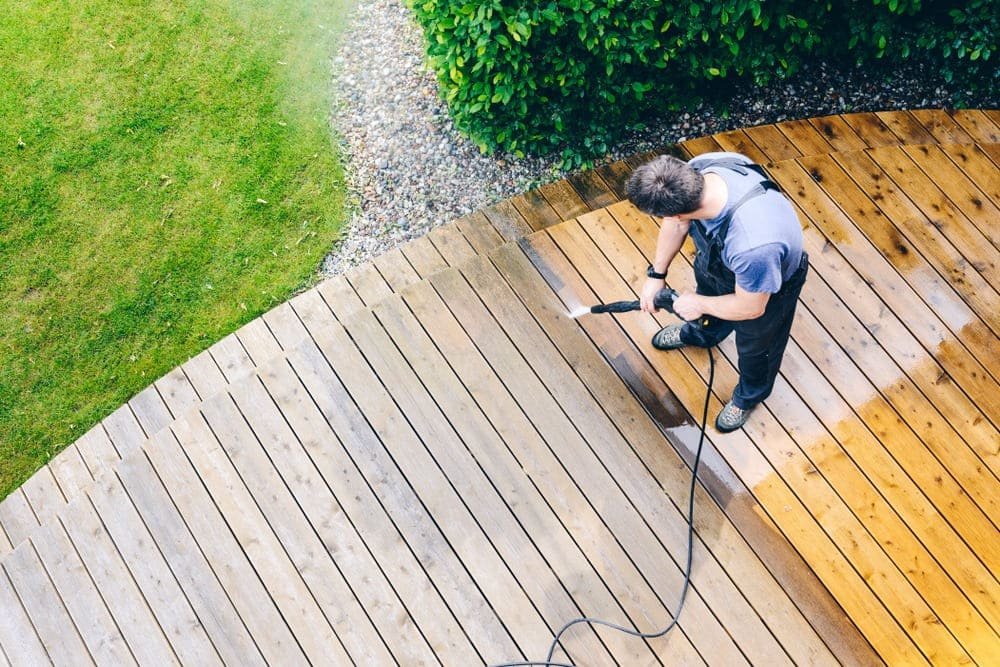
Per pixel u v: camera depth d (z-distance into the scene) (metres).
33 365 4.54
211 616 3.30
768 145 4.36
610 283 3.84
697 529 3.32
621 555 3.29
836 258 3.83
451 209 4.74
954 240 3.86
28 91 5.20
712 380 3.52
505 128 4.55
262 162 4.97
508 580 3.27
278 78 5.21
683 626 3.16
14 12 5.41
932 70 4.57
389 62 5.20
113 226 4.84
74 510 3.51
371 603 3.26
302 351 3.70
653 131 4.68
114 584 3.39
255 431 3.57
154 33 5.34
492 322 3.74
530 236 3.97
